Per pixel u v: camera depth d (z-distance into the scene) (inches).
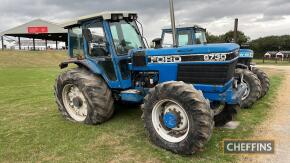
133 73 204.8
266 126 201.6
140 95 197.3
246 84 248.1
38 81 496.1
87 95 202.2
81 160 151.8
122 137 182.2
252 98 246.7
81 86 204.4
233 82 191.8
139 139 178.5
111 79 207.2
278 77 511.8
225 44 172.7
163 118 166.4
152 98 164.9
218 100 171.9
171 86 156.9
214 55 167.6
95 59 210.5
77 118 217.3
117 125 205.0
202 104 147.9
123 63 205.5
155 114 167.5
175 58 180.1
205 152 158.6
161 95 160.1
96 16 202.5
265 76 287.0
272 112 239.6
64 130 197.0
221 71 167.3
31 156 158.1
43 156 157.8
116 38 206.1
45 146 170.6
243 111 243.1
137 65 196.5
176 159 150.9
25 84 453.1
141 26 224.8
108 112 206.5
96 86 201.8
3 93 359.6
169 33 426.6
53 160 152.7
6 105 284.4
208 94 173.8
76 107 219.0
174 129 162.9
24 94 349.4
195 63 173.8
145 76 198.2
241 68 257.4
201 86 173.6
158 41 213.8
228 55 165.5
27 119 228.7
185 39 420.8
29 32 1366.9
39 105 281.0
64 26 222.5
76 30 223.8
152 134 167.0
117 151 161.8
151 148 165.0
